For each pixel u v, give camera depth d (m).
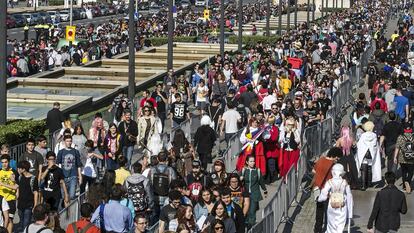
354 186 47.34
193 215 32.31
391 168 50.06
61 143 44.72
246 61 82.69
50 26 150.25
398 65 85.69
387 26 197.50
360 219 42.72
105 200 33.12
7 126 51.12
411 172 47.25
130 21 67.19
